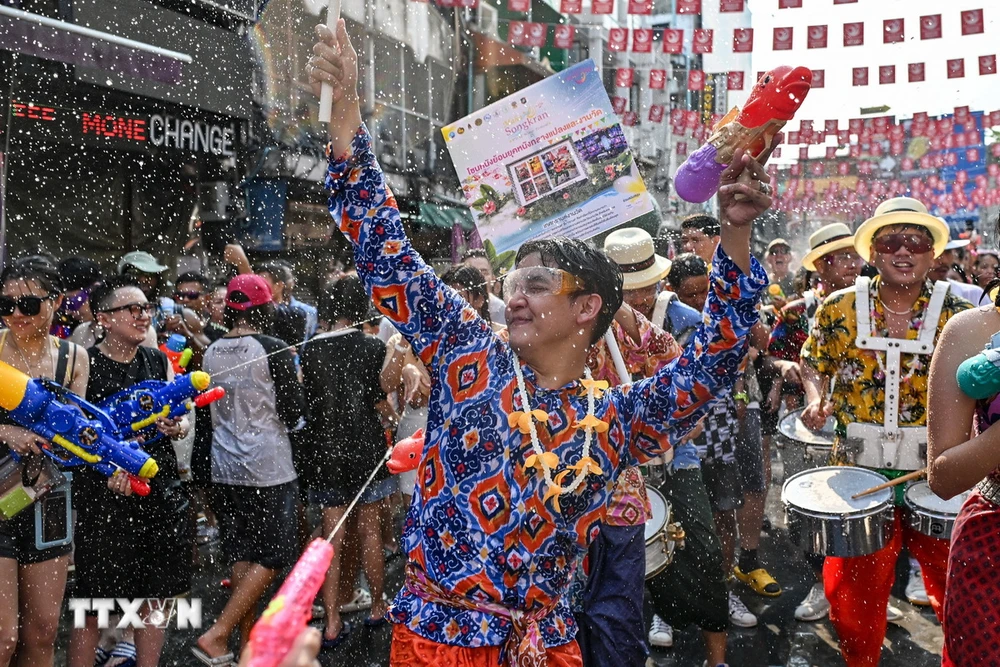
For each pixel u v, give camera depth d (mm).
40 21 6312
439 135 12453
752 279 1813
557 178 3123
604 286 1954
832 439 4406
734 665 4074
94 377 3445
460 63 12672
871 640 3457
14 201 7570
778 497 6609
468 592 1855
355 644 4375
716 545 3627
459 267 4293
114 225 8562
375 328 4891
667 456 3631
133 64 7160
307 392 4258
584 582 2627
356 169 1897
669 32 4418
